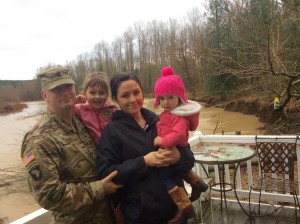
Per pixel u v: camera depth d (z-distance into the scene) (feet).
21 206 29.71
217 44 57.72
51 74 5.74
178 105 6.76
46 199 5.16
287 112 39.42
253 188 12.32
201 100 87.51
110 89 6.70
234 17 35.40
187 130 6.64
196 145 14.58
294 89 35.68
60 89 5.72
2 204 30.09
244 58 33.32
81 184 5.57
